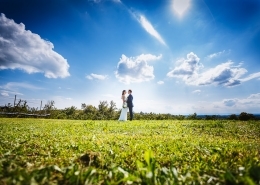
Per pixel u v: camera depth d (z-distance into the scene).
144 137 5.87
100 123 10.81
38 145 4.38
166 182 2.13
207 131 7.89
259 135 6.84
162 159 3.40
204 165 3.00
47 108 24.25
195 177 2.39
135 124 10.38
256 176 2.18
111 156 3.42
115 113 24.50
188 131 7.84
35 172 2.20
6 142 4.57
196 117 20.97
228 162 3.06
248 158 3.10
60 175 2.35
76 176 2.12
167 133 7.18
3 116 21.22
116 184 2.09
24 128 8.20
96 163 2.98
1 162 2.67
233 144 4.61
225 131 7.82
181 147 4.36
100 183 2.23
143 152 3.80
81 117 23.52
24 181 1.90
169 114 22.89
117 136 5.90
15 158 3.03
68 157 3.33
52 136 5.93
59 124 10.60
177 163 3.22
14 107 22.27
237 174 2.35
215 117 19.92
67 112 24.39
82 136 5.91
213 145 4.46
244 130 8.13
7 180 1.93
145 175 2.23
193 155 3.70
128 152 3.66
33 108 23.47
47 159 3.14
